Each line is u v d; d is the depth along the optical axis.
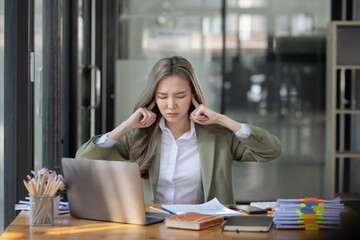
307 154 7.77
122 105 7.55
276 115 7.74
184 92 3.46
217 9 7.64
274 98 7.73
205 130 3.64
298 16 7.68
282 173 7.75
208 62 7.66
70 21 5.53
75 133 5.60
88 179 2.99
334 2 7.63
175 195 3.60
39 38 4.31
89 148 3.54
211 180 3.58
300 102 7.73
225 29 7.65
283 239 2.63
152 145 3.59
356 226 1.79
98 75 6.46
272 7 7.67
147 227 2.86
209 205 3.28
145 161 3.56
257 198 7.65
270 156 3.63
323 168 7.76
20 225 2.91
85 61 6.18
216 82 7.69
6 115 3.74
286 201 2.92
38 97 4.30
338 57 6.42
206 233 2.74
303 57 7.70
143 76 7.57
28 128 3.90
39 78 4.32
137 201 2.88
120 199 2.92
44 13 4.46
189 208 3.22
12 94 3.81
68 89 5.55
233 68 7.69
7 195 3.79
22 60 3.86
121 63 7.55
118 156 3.73
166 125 3.63
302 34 7.69
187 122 3.65
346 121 7.32
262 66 7.70
